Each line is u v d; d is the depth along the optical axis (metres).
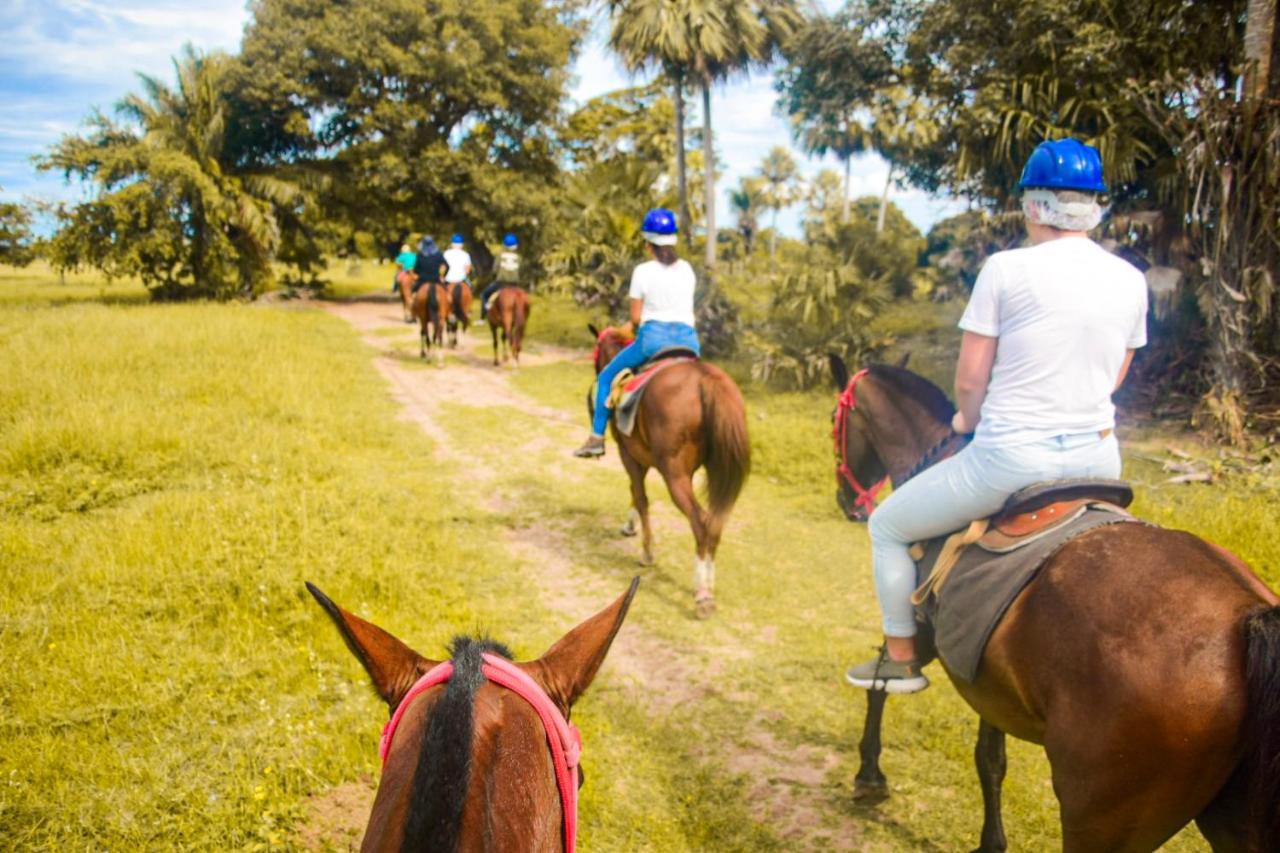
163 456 7.87
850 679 3.58
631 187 19.97
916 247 14.59
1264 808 1.95
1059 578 2.48
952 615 2.82
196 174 22.55
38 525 6.34
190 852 3.32
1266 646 1.98
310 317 22.42
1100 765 2.25
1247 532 6.32
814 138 14.95
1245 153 8.76
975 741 4.44
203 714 4.20
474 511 7.86
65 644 4.60
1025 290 2.62
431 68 27.61
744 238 60.69
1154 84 9.27
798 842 3.74
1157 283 10.09
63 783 3.57
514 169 30.47
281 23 27.22
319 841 3.51
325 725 4.19
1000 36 11.86
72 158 22.25
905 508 3.08
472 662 1.66
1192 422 9.54
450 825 1.41
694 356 6.49
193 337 13.70
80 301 23.27
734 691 5.01
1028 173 2.74
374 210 29.72
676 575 6.72
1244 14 10.03
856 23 13.22
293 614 5.15
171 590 5.26
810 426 10.23
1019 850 3.64
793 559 7.07
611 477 9.27
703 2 18.42
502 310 15.83
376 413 11.25
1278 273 9.01
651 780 4.17
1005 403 2.69
